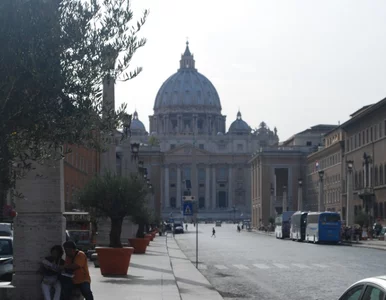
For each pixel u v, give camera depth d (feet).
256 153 615.98
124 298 69.82
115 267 95.35
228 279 101.60
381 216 294.66
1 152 33.30
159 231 377.30
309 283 92.53
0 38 31.40
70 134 34.68
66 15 34.09
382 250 192.95
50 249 54.19
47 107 33.17
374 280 29.45
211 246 232.53
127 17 36.17
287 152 586.45
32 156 36.01
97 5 34.78
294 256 164.04
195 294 79.41
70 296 51.26
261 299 74.79
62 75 32.63
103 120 37.06
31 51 31.48
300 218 284.82
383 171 293.84
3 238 85.05
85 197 112.06
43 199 59.11
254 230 533.55
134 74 38.14
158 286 82.28
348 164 272.31
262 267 126.62
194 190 526.57
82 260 51.62
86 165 270.26
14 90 31.55
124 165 183.62
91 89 34.65
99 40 35.14
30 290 58.39
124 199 111.14
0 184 35.40
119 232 113.29
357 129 339.98
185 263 135.95
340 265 128.16
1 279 77.46
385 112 290.15
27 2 32.40
